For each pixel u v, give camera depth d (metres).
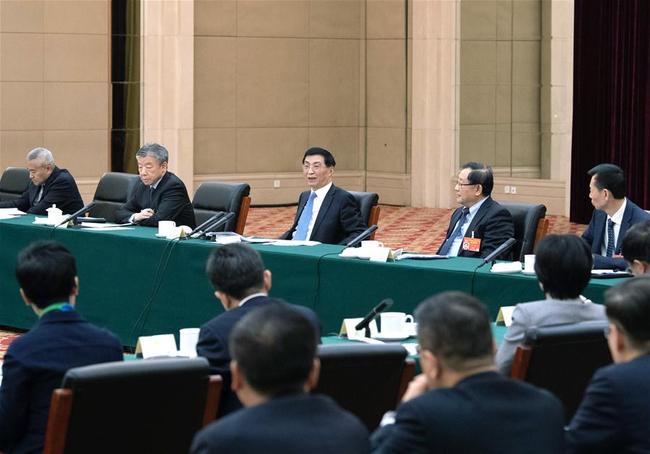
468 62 23.17
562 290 6.07
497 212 10.61
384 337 7.37
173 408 5.20
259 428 3.58
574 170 21.17
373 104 24.69
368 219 11.93
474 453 3.86
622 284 4.68
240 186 12.55
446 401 3.92
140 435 5.16
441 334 3.99
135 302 11.00
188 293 10.63
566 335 5.73
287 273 10.01
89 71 21.83
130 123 21.84
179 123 21.72
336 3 24.70
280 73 24.34
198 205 12.83
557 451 3.97
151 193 12.61
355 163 25.00
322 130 24.78
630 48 20.38
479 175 10.63
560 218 21.83
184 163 21.86
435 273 9.18
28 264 5.71
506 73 22.61
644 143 20.42
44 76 21.61
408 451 3.89
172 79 21.61
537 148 22.34
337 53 24.78
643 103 20.34
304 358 3.67
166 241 10.79
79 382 4.94
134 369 5.05
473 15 22.98
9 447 5.59
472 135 23.22
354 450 3.65
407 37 24.00
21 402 5.48
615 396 4.44
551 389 5.83
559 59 21.83
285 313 3.71
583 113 21.00
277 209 23.75
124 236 11.08
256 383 3.67
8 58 21.31
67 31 21.69
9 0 21.23
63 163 21.81
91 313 11.31
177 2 21.53
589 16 20.80
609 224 10.27
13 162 21.50
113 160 22.02
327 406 3.71
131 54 21.70
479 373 4.01
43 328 5.59
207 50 23.66
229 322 5.94
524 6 22.27
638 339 4.56
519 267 9.03
